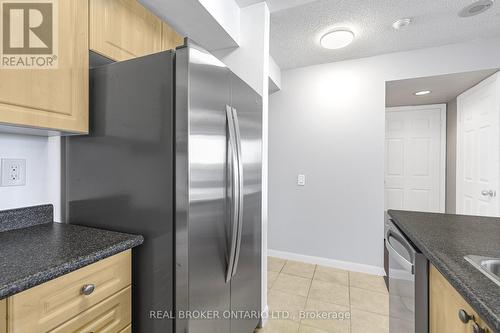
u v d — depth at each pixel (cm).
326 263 282
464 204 284
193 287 98
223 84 119
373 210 266
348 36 215
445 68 240
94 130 113
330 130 282
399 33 217
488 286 63
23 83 85
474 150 265
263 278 183
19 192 111
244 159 144
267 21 184
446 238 102
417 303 98
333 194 281
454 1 174
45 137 118
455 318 75
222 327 121
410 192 372
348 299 211
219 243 115
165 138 98
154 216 101
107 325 87
